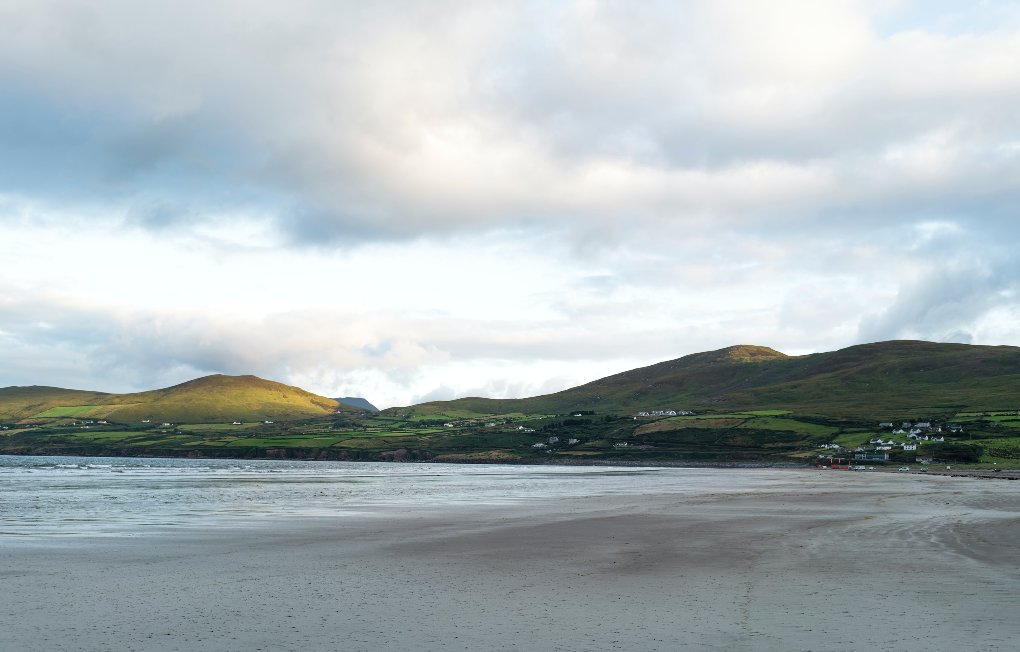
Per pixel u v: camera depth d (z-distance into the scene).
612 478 127.88
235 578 24.03
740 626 16.97
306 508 55.03
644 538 34.94
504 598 20.59
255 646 15.57
